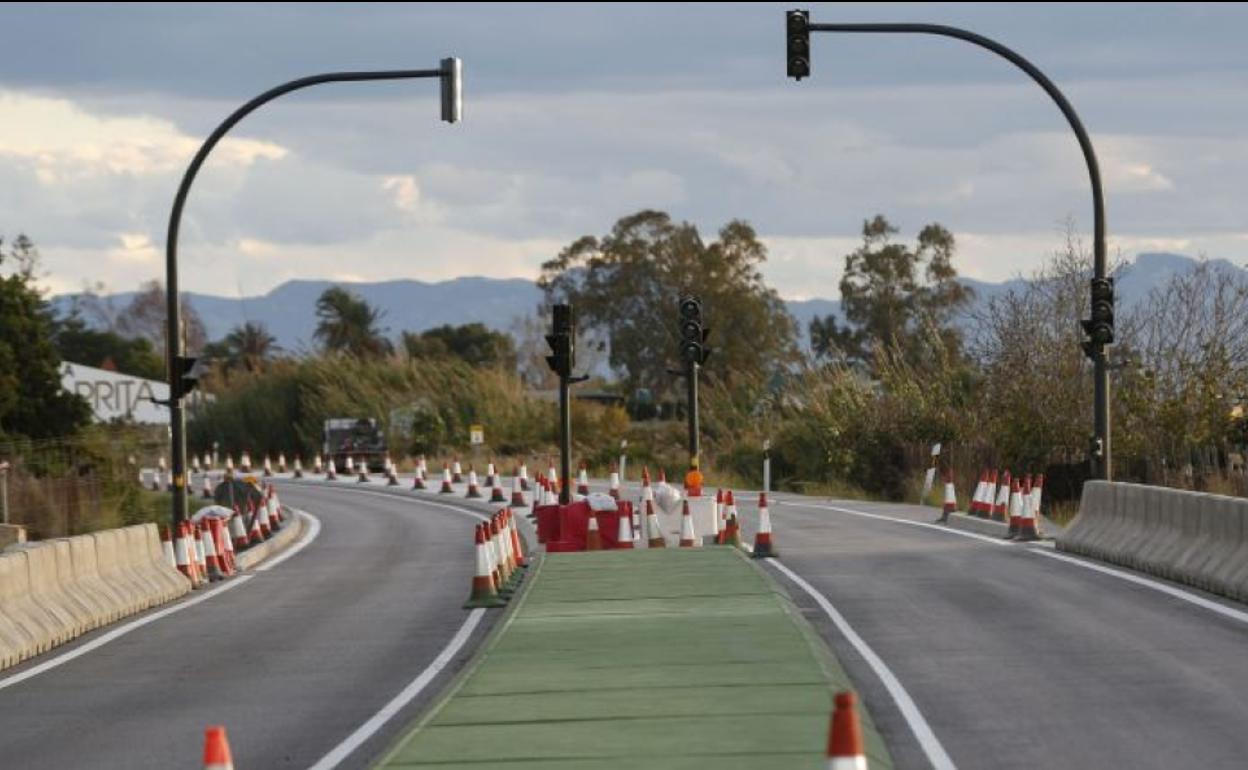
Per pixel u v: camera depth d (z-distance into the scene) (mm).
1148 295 102938
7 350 122188
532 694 37344
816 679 38219
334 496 153250
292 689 42250
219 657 48969
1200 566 57250
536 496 104125
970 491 114938
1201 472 95375
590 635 47438
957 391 125688
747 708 34594
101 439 122000
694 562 67750
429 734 32688
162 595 65250
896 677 40031
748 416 164750
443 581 70812
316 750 33625
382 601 63344
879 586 59875
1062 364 105938
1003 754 30938
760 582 59625
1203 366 97438
